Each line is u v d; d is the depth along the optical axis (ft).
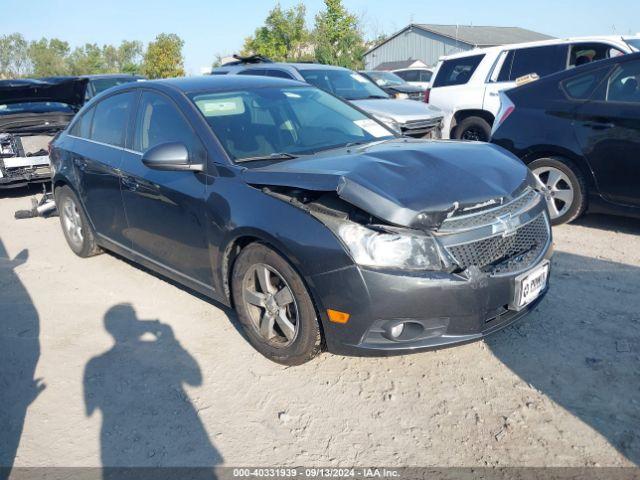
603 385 9.91
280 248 9.94
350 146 12.62
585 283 13.97
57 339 12.73
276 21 118.11
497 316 10.00
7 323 13.65
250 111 13.09
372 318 9.27
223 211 11.05
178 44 144.05
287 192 10.37
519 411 9.40
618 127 16.28
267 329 10.95
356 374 10.73
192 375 11.00
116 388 10.73
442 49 134.82
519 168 11.21
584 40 26.11
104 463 8.79
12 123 25.29
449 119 30.30
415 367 10.85
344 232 9.32
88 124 16.56
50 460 8.91
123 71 201.67
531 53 27.58
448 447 8.71
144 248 14.20
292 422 9.50
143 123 14.02
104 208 15.35
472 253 9.50
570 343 11.27
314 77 30.66
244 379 10.76
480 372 10.54
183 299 14.43
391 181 9.64
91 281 16.02
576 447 8.53
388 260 9.13
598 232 17.85
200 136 12.14
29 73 250.16
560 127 17.58
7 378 11.28
